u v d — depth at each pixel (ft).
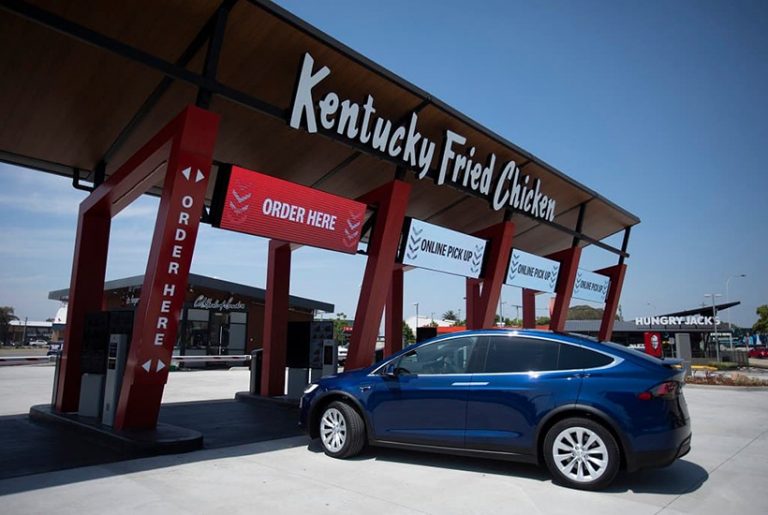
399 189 34.40
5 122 29.96
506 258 45.88
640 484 17.97
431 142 35.70
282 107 32.30
